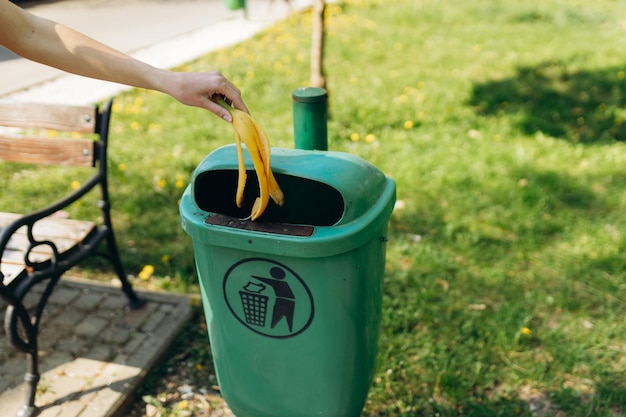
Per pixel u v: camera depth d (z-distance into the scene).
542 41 8.79
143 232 3.98
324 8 5.26
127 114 5.87
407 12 10.63
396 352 2.94
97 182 2.85
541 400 2.70
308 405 2.14
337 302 1.90
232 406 2.29
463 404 2.67
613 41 8.73
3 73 7.43
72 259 2.70
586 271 3.52
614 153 4.96
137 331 3.03
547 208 4.15
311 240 1.76
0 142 2.95
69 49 1.84
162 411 2.64
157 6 11.81
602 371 2.82
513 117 5.67
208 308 2.09
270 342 2.04
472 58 7.84
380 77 6.95
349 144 5.06
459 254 3.72
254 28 9.73
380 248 1.99
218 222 1.88
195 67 7.33
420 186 4.44
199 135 5.37
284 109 5.98
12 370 2.80
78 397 2.62
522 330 3.01
